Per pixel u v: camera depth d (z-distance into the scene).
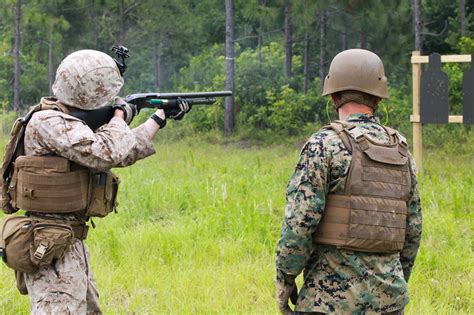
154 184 19.52
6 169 7.23
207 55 55.44
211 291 10.70
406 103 40.28
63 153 6.90
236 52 57.66
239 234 14.02
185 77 55.22
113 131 7.04
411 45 42.84
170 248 13.16
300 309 6.14
